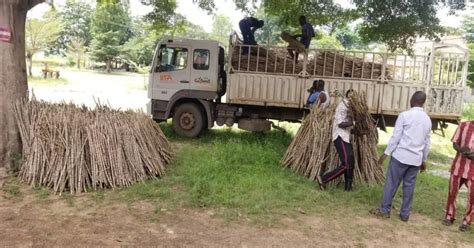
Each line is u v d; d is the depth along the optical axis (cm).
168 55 1052
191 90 1043
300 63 1010
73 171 578
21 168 612
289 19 1230
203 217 505
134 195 566
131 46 4916
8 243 409
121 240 429
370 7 994
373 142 693
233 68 1025
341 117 630
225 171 689
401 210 536
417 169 521
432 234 495
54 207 515
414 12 948
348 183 637
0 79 621
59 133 589
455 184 517
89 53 4966
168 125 1180
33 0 671
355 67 988
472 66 2486
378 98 982
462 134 509
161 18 1301
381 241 464
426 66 970
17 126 630
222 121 1070
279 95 1015
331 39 2978
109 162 599
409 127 512
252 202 557
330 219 522
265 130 1061
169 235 448
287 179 678
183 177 653
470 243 474
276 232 471
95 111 644
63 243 415
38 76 3169
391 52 1038
